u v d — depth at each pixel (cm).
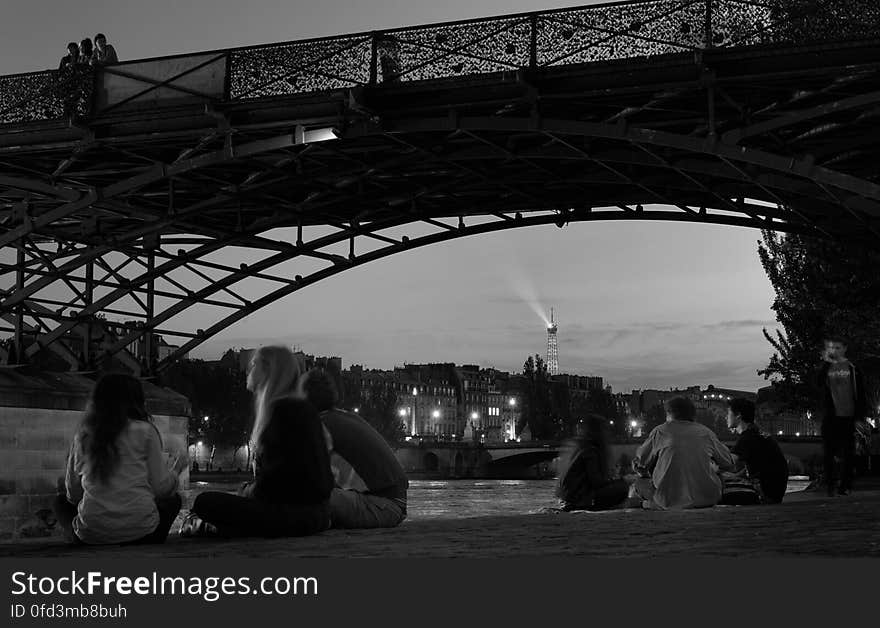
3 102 2452
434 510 4850
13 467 2684
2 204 2938
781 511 1070
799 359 3825
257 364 803
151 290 2955
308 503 760
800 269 3681
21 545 749
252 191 2492
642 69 1972
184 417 3195
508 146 2272
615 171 2327
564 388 17875
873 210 2008
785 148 2088
